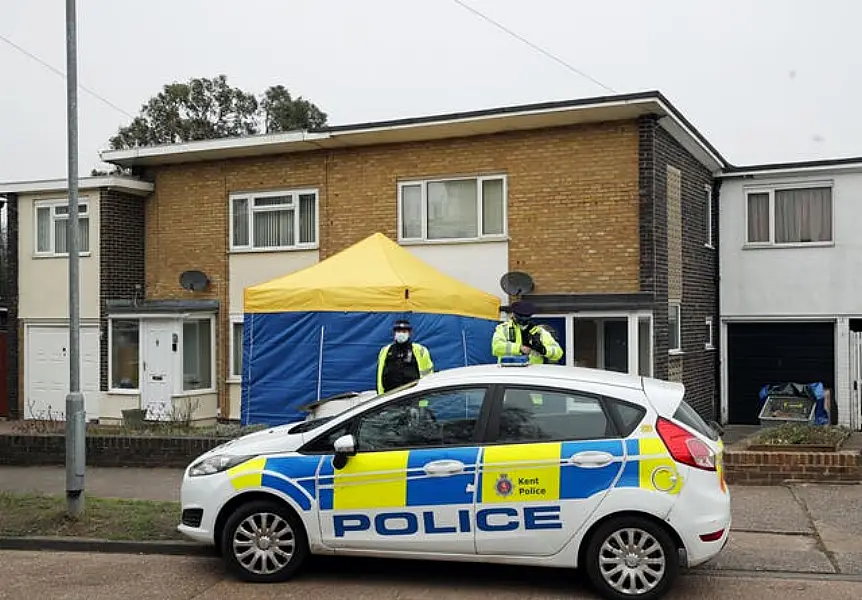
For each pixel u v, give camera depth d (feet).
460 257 49.80
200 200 57.06
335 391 37.99
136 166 58.59
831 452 32.86
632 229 46.11
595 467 20.38
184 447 38.22
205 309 55.67
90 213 58.08
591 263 46.91
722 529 20.25
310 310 38.42
